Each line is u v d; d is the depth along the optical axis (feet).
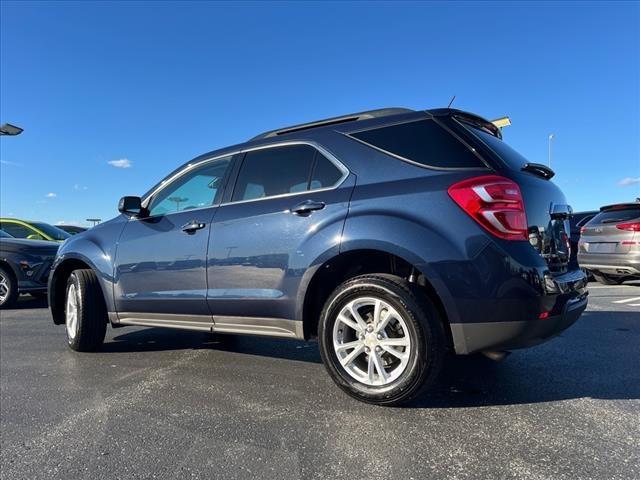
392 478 7.39
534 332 9.27
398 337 9.92
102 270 15.06
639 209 29.53
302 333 11.14
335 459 8.03
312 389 11.51
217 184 13.34
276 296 11.35
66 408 10.68
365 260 11.14
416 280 10.21
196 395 11.30
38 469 7.98
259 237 11.73
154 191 14.94
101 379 12.76
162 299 13.58
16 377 13.08
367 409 10.12
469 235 9.27
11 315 24.32
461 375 12.29
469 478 7.32
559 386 11.34
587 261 31.55
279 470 7.73
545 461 7.77
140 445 8.75
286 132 12.80
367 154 10.87
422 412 9.89
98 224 16.26
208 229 12.77
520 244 9.24
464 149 9.96
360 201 10.39
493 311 9.16
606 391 10.98
